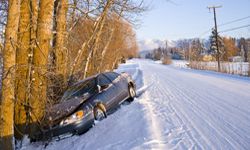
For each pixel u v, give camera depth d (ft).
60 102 31.01
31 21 30.68
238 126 23.90
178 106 33.96
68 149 25.02
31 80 29.40
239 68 93.15
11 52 23.76
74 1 50.16
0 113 24.11
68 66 44.78
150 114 29.73
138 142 21.43
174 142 20.65
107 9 53.67
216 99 37.55
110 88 33.76
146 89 53.57
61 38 39.96
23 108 29.55
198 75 86.12
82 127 27.63
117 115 31.81
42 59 29.94
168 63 230.89
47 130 27.63
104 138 25.03
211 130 23.15
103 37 74.02
